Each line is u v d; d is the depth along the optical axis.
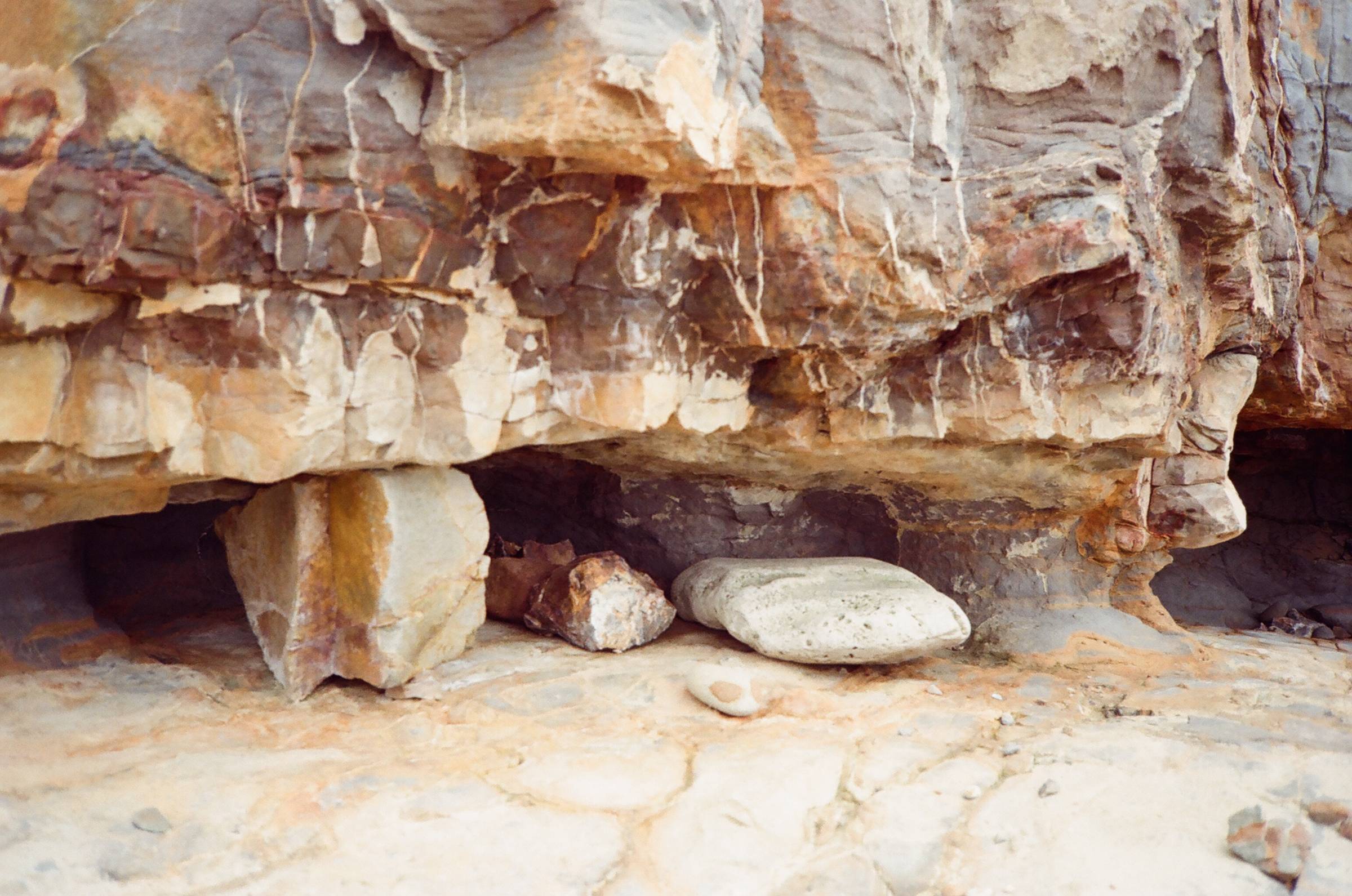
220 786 2.81
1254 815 2.65
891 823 2.75
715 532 5.04
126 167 2.43
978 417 3.88
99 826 2.54
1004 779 3.02
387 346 3.10
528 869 2.48
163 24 2.42
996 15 3.34
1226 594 7.44
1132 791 2.91
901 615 3.93
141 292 2.61
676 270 3.36
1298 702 3.81
